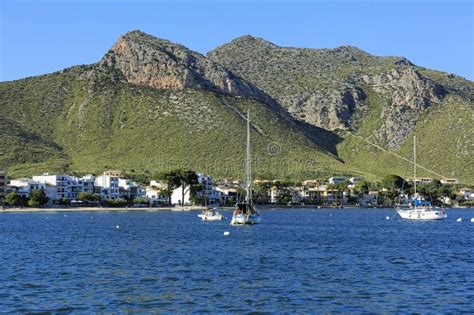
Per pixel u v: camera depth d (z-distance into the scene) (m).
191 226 149.62
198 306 51.22
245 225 153.12
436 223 171.25
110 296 55.03
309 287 59.47
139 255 84.50
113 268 71.62
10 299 53.62
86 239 110.56
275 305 51.66
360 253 88.25
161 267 72.50
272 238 114.12
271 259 80.38
